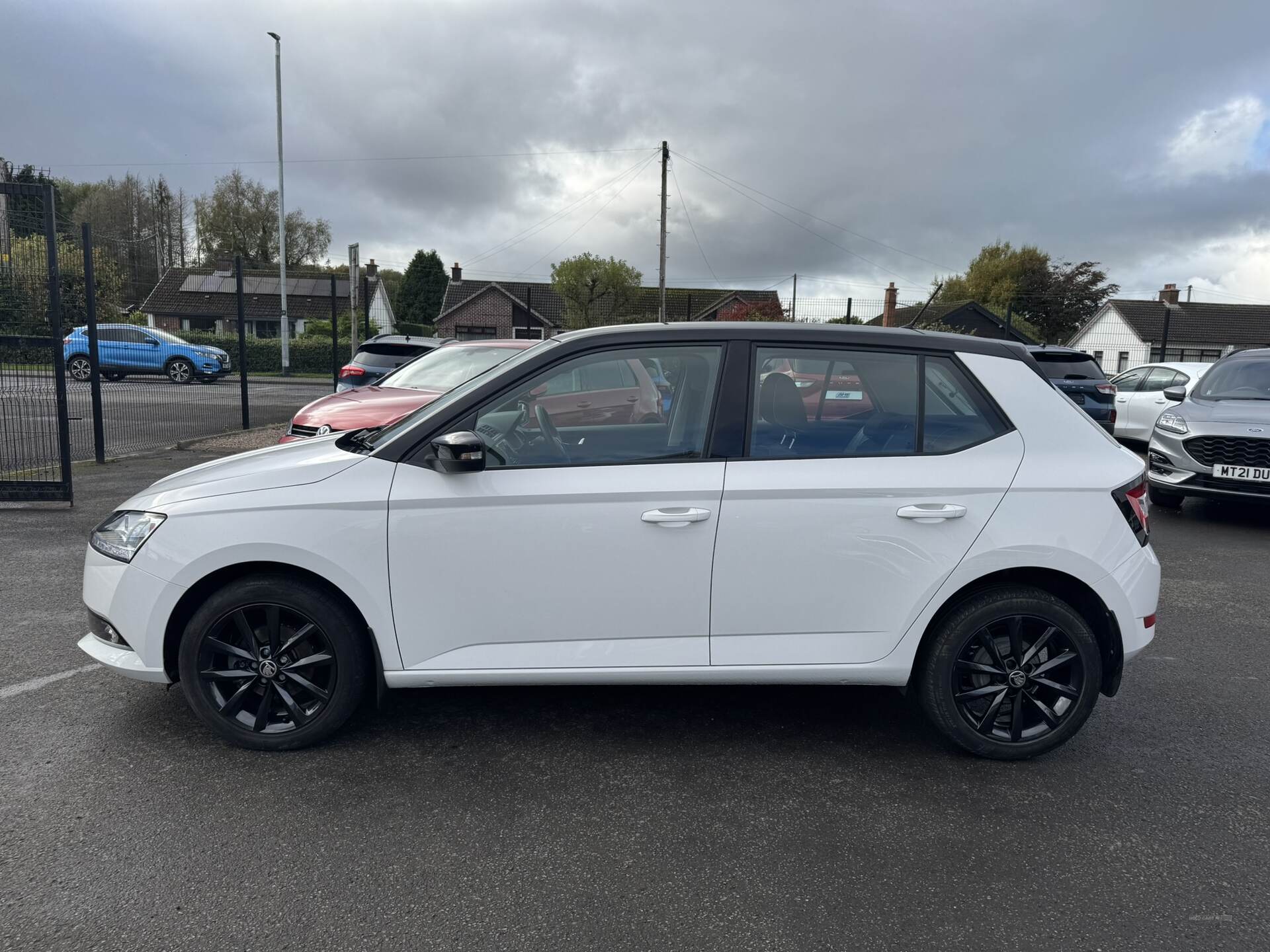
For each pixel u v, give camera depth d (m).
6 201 7.25
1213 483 7.80
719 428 3.20
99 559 3.26
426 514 3.10
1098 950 2.29
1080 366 12.34
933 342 3.33
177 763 3.20
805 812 2.97
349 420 6.83
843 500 3.14
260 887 2.48
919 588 3.18
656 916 2.40
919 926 2.38
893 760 3.38
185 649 3.17
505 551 3.12
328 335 40.41
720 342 3.28
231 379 28.36
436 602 3.15
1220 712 3.88
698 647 3.21
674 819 2.91
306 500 3.11
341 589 3.14
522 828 2.83
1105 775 3.28
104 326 23.23
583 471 3.16
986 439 3.26
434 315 64.75
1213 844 2.81
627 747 3.44
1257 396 8.42
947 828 2.89
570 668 3.19
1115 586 3.21
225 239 64.94
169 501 3.20
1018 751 3.32
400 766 3.23
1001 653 3.32
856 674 3.25
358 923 2.34
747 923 2.38
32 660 4.16
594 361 3.27
